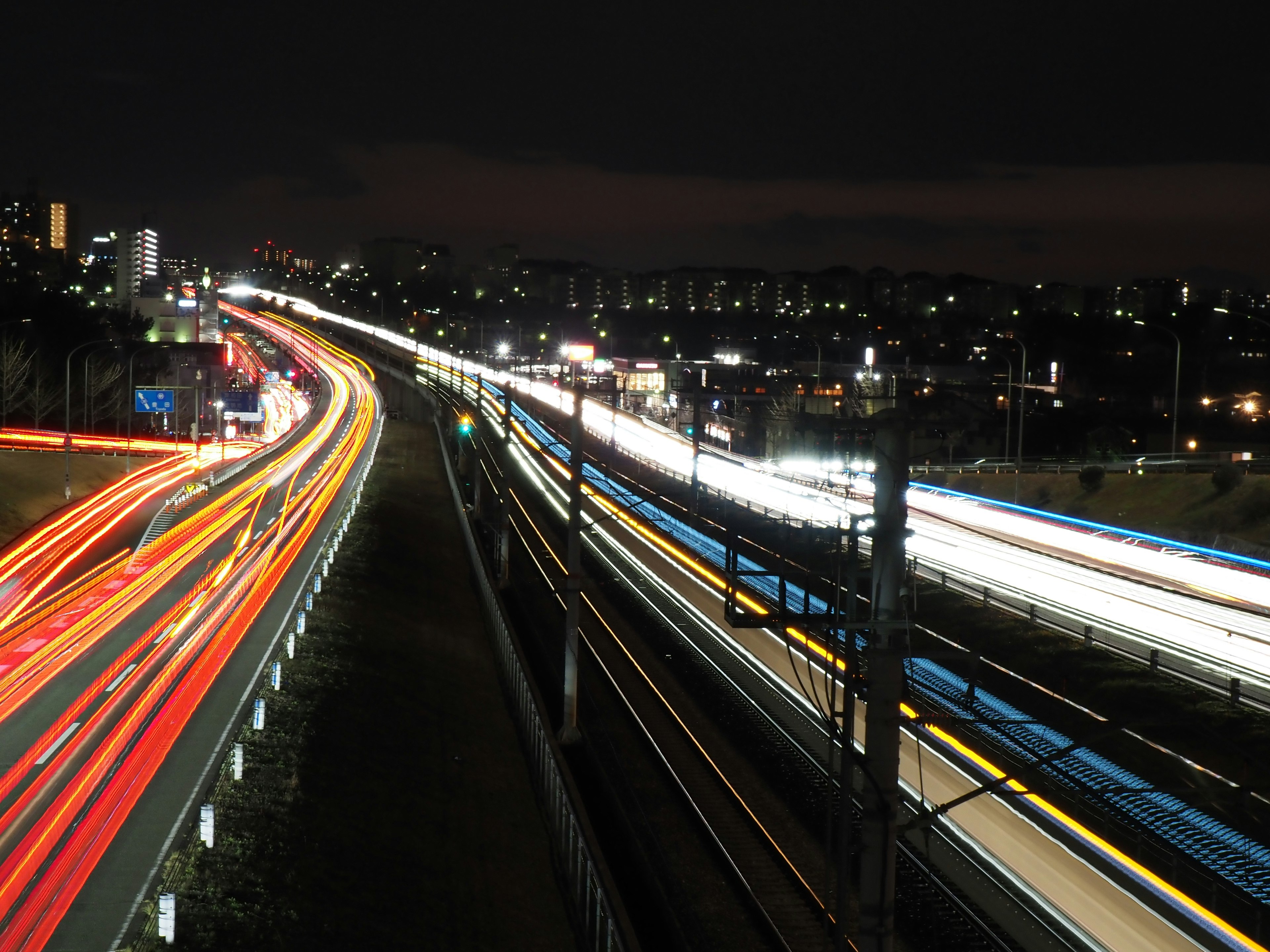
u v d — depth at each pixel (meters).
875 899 14.30
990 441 100.50
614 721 38.03
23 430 106.06
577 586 34.31
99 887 21.17
